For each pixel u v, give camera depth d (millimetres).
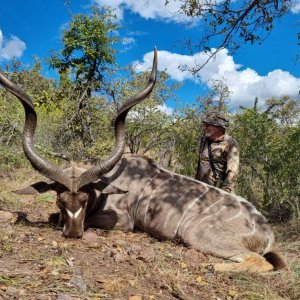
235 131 5098
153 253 2652
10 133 5789
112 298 1979
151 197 3193
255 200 4688
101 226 3219
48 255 2420
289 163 4512
